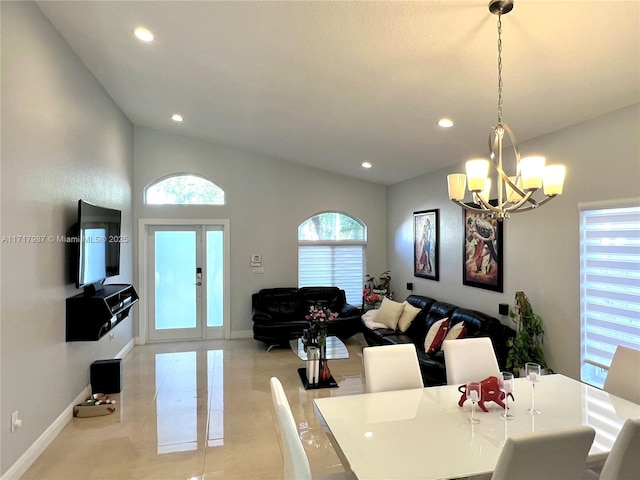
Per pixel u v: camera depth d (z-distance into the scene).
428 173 5.77
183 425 3.36
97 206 3.92
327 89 3.49
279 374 4.66
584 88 2.70
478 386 2.06
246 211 6.45
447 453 1.71
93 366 3.99
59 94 3.26
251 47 2.94
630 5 1.90
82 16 2.96
